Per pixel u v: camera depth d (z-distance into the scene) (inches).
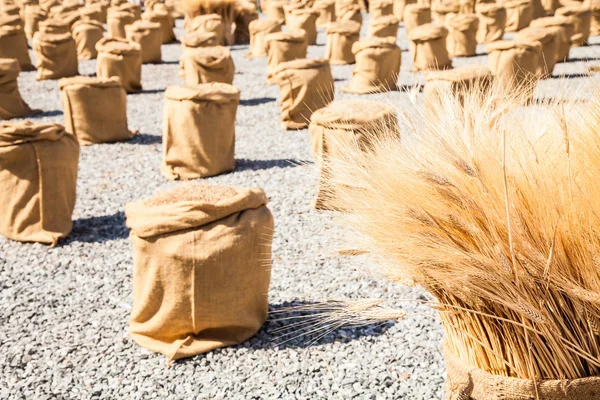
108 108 383.9
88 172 335.3
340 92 492.7
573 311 73.6
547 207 69.7
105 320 190.1
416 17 733.3
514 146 73.3
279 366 163.9
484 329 77.0
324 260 218.8
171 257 163.0
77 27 683.4
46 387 159.9
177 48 763.4
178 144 320.5
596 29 714.2
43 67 580.7
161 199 169.6
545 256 70.9
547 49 469.7
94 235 256.8
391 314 79.3
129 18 748.6
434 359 163.2
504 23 695.1
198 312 166.9
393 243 74.5
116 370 165.2
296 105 400.8
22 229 248.8
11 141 242.5
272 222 175.5
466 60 606.2
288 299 196.1
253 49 681.6
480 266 70.9
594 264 69.3
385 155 76.7
